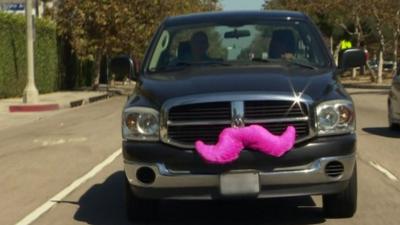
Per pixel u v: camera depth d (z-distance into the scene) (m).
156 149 7.55
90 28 40.69
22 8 33.09
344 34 64.00
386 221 8.46
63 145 15.95
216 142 7.45
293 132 7.42
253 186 7.41
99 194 10.40
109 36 40.53
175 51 9.05
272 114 7.46
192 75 8.20
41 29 36.38
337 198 8.30
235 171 7.41
